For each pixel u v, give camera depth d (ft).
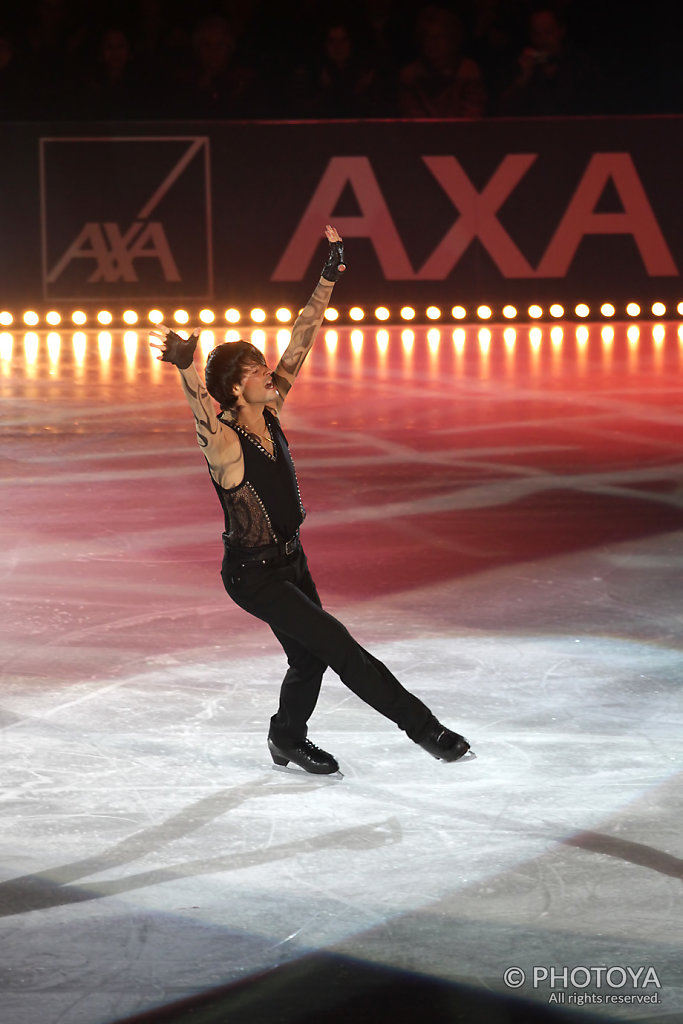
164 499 81.00
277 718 43.55
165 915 34.35
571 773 43.09
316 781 42.73
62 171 157.48
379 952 32.58
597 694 50.06
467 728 46.88
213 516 77.05
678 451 93.50
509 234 160.56
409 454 93.04
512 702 49.29
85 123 157.07
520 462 90.38
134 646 55.52
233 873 36.63
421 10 163.43
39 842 38.52
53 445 96.89
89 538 72.38
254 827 39.50
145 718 47.93
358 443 96.73
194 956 32.40
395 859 37.42
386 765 43.98
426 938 33.19
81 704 49.24
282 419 105.60
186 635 56.95
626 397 114.21
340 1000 30.60
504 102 162.20
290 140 158.51
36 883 36.06
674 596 61.87
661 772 43.14
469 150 159.02
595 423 103.50
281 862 37.27
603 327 158.51
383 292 161.17
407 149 158.92
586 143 159.33
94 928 33.73
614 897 35.12
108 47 158.20
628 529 73.61
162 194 158.61
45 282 159.22
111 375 128.67
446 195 159.74
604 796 41.37
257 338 151.23
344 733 46.75
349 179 159.33
